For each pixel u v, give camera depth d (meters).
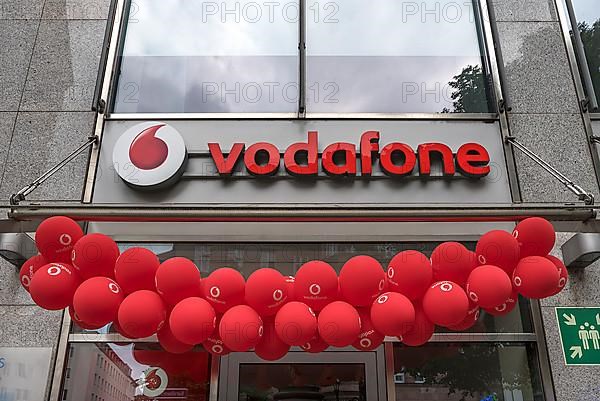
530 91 5.45
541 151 5.19
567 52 5.65
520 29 5.78
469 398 4.39
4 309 4.57
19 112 5.31
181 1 5.94
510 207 3.89
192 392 4.38
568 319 4.55
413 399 4.37
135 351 4.48
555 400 4.32
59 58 5.58
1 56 5.56
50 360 4.40
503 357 4.51
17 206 3.93
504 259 3.59
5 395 4.29
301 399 4.37
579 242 4.46
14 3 5.80
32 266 3.82
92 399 4.36
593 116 5.35
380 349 4.50
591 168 5.14
